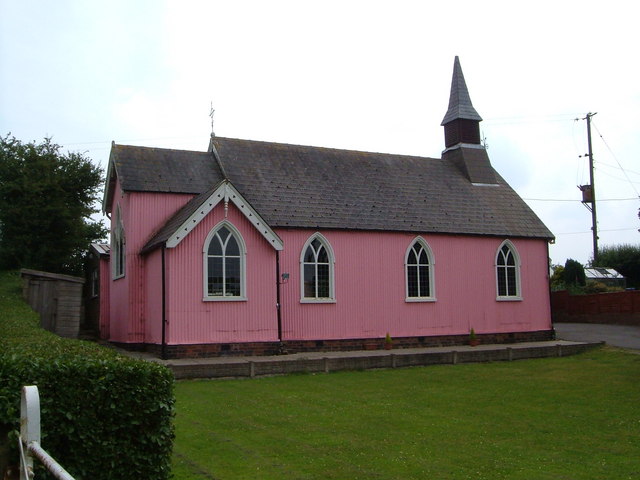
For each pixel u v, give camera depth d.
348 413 16.06
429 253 32.81
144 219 28.22
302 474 10.87
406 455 12.23
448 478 10.88
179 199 28.91
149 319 27.44
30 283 26.42
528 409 17.02
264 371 22.27
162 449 8.73
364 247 31.05
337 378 22.02
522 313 35.16
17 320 17.64
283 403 17.16
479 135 39.19
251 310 26.75
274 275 27.39
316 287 29.73
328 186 32.44
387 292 31.38
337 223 30.31
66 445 8.02
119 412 8.38
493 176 38.41
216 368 21.45
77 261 39.66
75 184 39.53
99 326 34.19
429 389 19.94
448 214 34.31
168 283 25.28
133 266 28.00
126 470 8.40
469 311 33.56
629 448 13.10
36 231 37.12
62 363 8.09
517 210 37.12
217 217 26.31
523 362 26.80
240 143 32.75
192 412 15.67
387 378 22.16
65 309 26.61
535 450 12.88
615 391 19.83
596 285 49.28
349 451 12.41
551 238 36.53
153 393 8.67
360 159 35.62
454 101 39.41
